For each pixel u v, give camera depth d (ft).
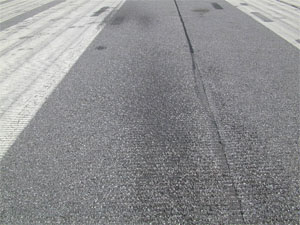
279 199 5.68
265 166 6.53
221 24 19.31
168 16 22.35
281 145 7.16
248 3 27.73
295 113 8.47
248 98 9.42
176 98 9.62
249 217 5.32
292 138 7.39
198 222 5.25
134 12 24.45
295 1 28.45
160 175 6.38
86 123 8.36
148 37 16.78
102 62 13.04
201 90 10.11
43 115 8.86
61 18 22.88
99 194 5.93
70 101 9.64
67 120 8.55
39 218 5.40
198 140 7.48
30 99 9.87
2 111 9.15
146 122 8.32
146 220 5.33
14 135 7.91
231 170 6.45
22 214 5.49
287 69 11.59
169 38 16.44
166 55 13.70
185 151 7.10
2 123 8.48
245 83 10.48
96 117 8.65
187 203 5.66
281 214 5.36
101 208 5.60
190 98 9.59
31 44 16.15
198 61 12.81
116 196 5.87
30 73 12.07
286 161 6.64
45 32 18.67
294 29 17.74
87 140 7.61
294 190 5.87
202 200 5.71
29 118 8.71
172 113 8.74
